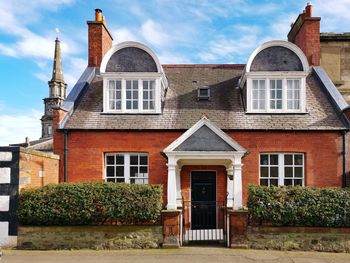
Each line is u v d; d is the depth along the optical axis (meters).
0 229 10.80
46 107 52.19
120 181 14.20
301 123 14.01
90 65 17.00
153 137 14.05
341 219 10.62
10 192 10.84
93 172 13.93
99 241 10.78
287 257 9.90
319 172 13.73
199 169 14.23
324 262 9.50
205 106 15.01
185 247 10.89
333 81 17.45
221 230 13.35
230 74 17.17
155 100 14.62
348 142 13.76
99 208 10.77
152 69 14.81
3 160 10.92
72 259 9.67
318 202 10.70
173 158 11.40
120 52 14.98
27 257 9.86
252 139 13.92
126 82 14.83
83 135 14.07
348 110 13.69
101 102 15.09
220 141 11.46
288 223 10.74
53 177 13.18
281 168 14.05
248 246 10.73
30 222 10.82
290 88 14.70
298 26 17.58
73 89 15.64
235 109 14.77
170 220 10.84
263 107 14.66
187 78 16.95
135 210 10.75
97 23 17.08
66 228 10.80
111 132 14.09
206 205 14.09
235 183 11.23
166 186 13.85
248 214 10.88
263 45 14.82
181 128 13.95
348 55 17.61
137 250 10.56
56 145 14.03
